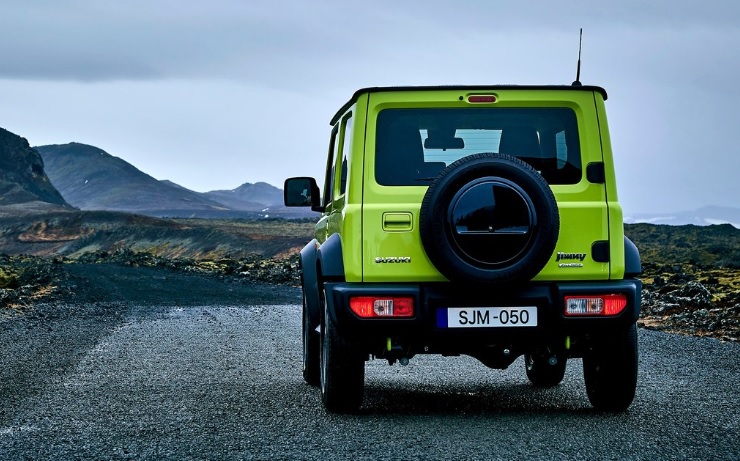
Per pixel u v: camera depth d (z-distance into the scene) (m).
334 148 8.94
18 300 22.66
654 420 6.94
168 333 14.79
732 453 5.68
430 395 8.53
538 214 6.71
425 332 6.97
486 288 6.85
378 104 7.29
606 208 7.10
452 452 5.79
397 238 7.06
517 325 6.95
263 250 163.88
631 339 7.21
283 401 8.12
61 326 16.17
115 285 30.67
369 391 8.80
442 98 7.28
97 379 9.59
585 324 6.95
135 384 9.23
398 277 7.05
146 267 49.19
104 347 12.76
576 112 7.29
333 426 6.83
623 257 7.09
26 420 7.19
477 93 7.30
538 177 6.75
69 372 10.14
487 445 6.01
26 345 13.04
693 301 17.72
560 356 7.61
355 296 6.95
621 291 6.96
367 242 7.07
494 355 7.37
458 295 6.96
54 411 7.60
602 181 7.19
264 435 6.48
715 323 14.54
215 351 12.27
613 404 7.42
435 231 6.74
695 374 9.52
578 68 7.57
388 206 7.08
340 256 7.23
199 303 22.16
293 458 5.69
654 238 74.12
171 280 34.31
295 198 9.52
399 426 6.79
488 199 6.70
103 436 6.50
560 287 6.93
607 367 7.28
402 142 7.27
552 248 6.75
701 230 76.94
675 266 33.88
